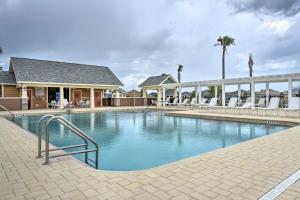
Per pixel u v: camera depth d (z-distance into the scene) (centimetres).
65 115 1716
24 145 594
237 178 350
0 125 1001
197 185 325
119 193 302
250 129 1086
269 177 353
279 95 2448
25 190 312
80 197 291
